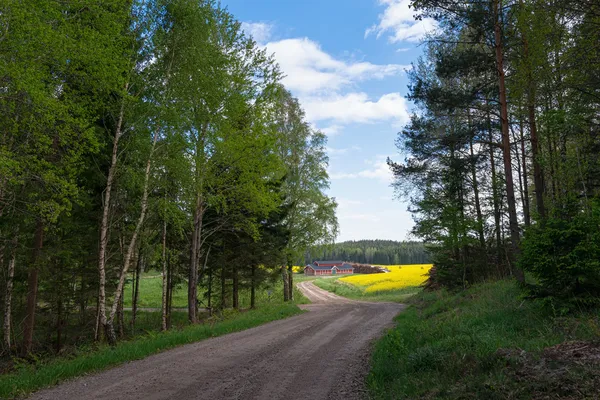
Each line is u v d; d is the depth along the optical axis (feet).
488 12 40.57
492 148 65.26
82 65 33.17
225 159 55.11
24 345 45.14
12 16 26.30
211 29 51.52
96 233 54.34
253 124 57.62
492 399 13.67
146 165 47.60
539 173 46.60
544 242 25.36
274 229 87.51
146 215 54.08
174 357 31.53
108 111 44.24
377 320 57.72
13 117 31.42
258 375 25.14
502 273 65.46
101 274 43.14
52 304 55.26
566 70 36.70
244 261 84.07
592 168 39.65
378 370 23.57
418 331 34.32
